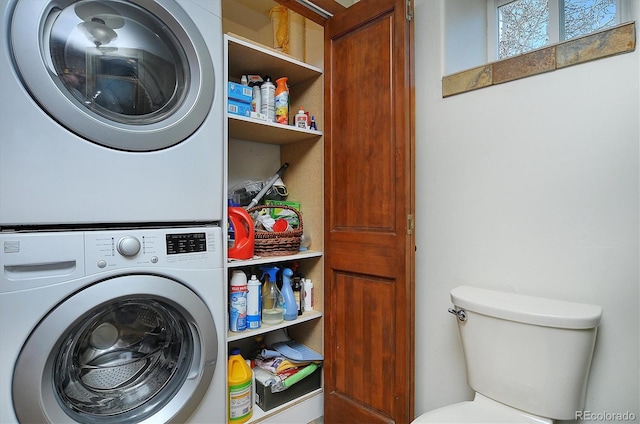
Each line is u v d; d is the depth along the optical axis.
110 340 0.98
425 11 1.33
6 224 0.77
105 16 0.92
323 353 1.54
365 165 1.35
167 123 1.00
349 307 1.42
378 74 1.31
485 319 0.99
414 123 1.24
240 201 1.58
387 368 1.27
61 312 0.81
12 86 0.77
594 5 1.09
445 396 1.27
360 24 1.37
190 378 1.04
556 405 0.87
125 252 0.90
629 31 0.90
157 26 1.01
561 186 1.01
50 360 0.80
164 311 1.02
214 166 1.12
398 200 1.23
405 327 1.20
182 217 1.04
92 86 0.91
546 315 0.88
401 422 1.21
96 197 0.88
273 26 1.71
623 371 0.92
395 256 1.24
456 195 1.24
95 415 0.91
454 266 1.25
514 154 1.10
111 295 0.87
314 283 1.63
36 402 0.78
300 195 1.72
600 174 0.95
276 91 1.53
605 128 0.94
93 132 0.87
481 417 0.91
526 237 1.08
